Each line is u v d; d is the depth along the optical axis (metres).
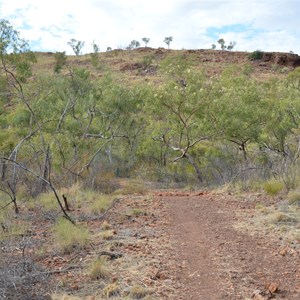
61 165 13.35
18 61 9.44
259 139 17.27
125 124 20.39
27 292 4.57
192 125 18.48
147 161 21.14
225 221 7.90
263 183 11.39
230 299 4.52
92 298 4.46
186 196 11.22
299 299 4.52
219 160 17.20
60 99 16.33
